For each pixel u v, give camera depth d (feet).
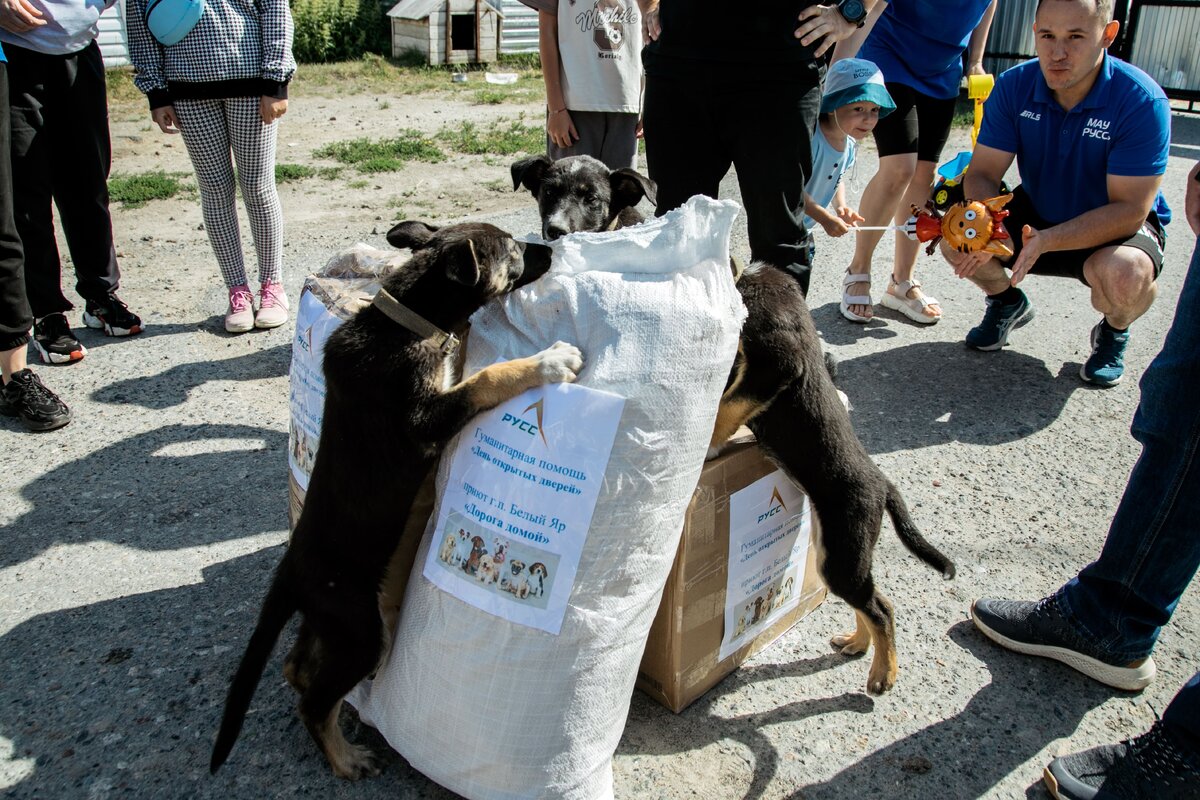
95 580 11.15
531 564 7.49
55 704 9.36
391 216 24.88
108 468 13.46
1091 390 15.93
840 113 15.17
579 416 7.48
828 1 12.59
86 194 16.72
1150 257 14.83
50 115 16.01
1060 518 12.56
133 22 16.42
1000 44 42.22
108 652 10.03
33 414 14.26
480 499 7.73
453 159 31.14
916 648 10.26
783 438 8.89
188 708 9.34
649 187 14.11
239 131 16.99
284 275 20.68
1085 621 9.55
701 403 7.78
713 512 8.64
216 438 14.28
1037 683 9.79
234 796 8.39
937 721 9.30
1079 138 14.64
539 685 7.59
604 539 7.51
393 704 8.23
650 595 7.95
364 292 9.68
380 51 59.41
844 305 18.52
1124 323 15.52
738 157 12.94
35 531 12.05
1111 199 14.62
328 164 30.53
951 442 14.33
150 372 16.34
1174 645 10.36
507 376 7.73
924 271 21.39
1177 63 39.24
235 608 10.71
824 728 9.18
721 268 7.99
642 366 7.55
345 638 8.11
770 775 8.64
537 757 7.75
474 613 7.59
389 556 8.35
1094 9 13.47
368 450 8.14
